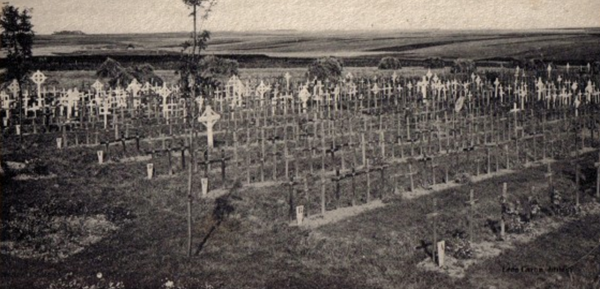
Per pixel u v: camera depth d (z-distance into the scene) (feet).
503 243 44.32
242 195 51.06
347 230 44.16
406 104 76.74
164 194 50.62
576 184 53.11
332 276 37.27
